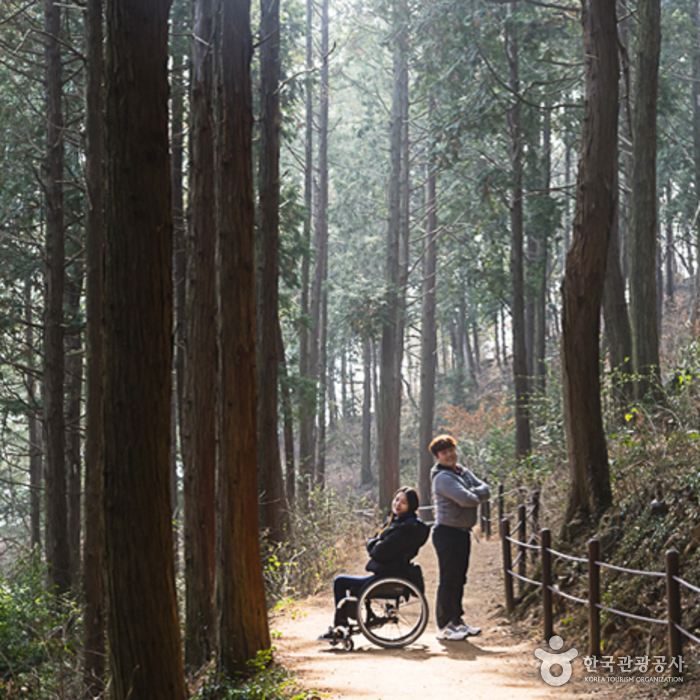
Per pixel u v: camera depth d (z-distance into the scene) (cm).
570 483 853
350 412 5103
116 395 414
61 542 1336
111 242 418
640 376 1152
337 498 1586
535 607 775
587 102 873
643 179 1278
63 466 1364
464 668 611
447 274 2827
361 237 3447
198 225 916
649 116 1286
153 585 417
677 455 803
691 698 478
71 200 1608
